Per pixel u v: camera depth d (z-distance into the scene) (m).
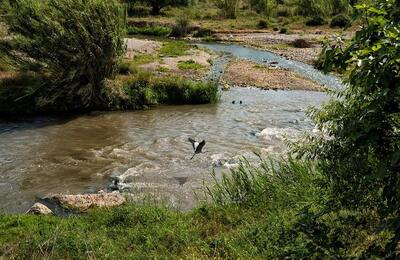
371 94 4.48
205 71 28.81
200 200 11.42
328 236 5.16
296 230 5.48
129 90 22.02
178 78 23.64
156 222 9.13
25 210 11.22
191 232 8.58
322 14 55.91
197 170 13.81
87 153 15.55
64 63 20.36
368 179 4.46
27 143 16.52
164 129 18.47
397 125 4.32
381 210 4.58
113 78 22.30
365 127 4.23
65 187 12.72
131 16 60.03
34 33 20.36
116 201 11.06
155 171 13.75
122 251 7.89
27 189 12.55
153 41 41.00
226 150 15.68
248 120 19.72
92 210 10.34
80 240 8.07
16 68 20.59
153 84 22.80
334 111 6.05
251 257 7.06
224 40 44.94
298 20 57.09
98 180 13.23
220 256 7.45
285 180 10.26
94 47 20.70
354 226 5.79
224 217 9.21
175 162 14.58
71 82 20.67
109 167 14.23
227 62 32.53
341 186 5.48
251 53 37.47
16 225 9.03
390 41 3.96
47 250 7.83
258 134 17.52
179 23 49.59
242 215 9.14
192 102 22.81
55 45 19.98
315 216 5.27
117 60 22.05
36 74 20.59
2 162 14.61
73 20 20.55
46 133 17.75
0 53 20.55
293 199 9.03
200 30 48.62
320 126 6.34
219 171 13.71
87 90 20.66
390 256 4.42
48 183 12.99
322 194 7.61
